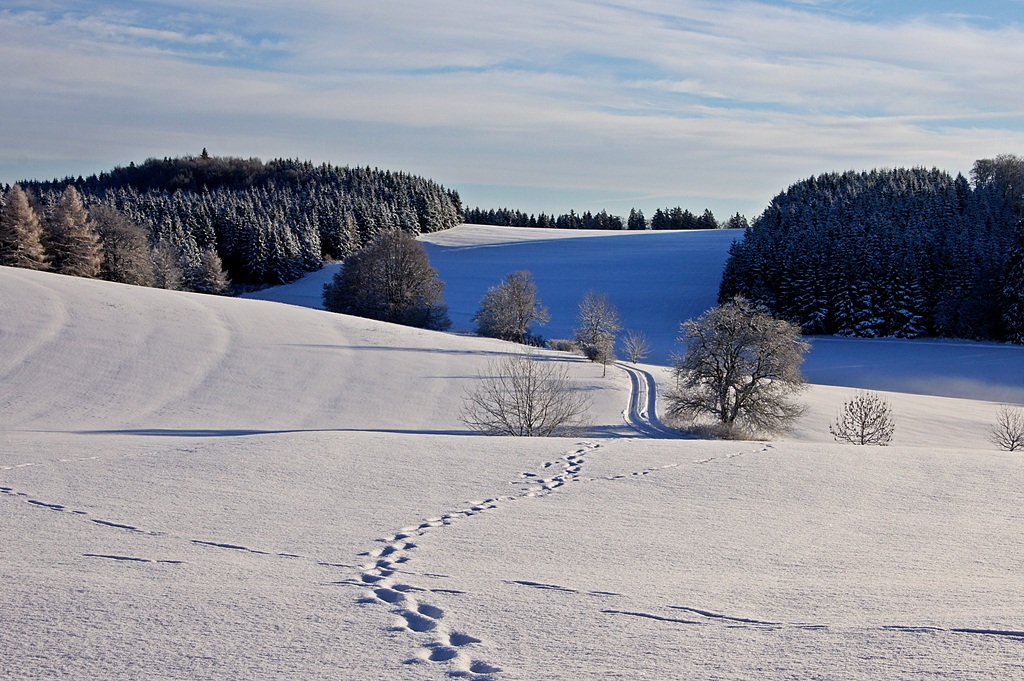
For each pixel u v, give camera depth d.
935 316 75.75
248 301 61.41
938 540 8.89
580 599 6.18
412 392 39.06
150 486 11.75
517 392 27.98
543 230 167.25
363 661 4.72
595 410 37.66
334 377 41.19
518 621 5.57
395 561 7.64
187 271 96.06
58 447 15.73
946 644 4.94
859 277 77.62
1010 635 5.09
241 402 35.91
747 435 34.44
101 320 47.12
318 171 194.25
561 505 10.91
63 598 5.98
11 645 4.96
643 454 15.61
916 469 14.00
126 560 7.41
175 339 45.44
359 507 10.62
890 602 6.10
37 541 8.16
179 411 33.72
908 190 113.88
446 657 4.81
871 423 33.44
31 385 35.72
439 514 10.22
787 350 35.06
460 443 16.62
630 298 93.75
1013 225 89.25
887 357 67.88
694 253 117.38
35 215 75.62
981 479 13.10
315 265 117.94
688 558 7.92
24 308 46.91
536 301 65.88
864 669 4.53
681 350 71.44
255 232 111.38
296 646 5.00
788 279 82.38
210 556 7.71
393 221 141.25
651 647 5.00
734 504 11.10
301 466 13.66
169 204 128.12
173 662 4.70
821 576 7.16
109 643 5.02
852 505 11.09
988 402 49.28
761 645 5.02
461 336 58.91
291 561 7.58
